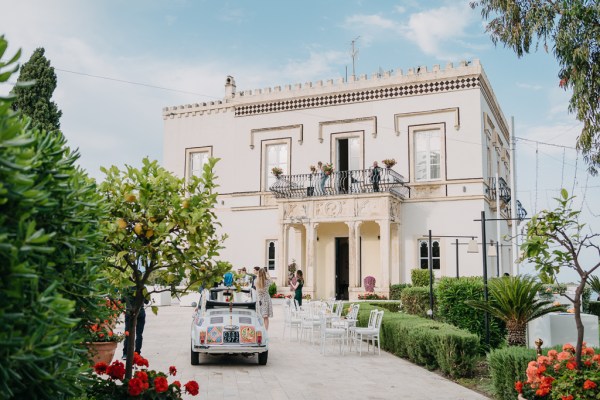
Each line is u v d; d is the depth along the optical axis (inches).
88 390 220.4
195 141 1211.9
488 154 1043.3
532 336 385.1
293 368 425.4
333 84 1079.6
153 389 228.8
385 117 1031.0
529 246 272.2
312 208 981.2
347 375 398.9
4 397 104.7
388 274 912.3
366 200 940.6
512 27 509.4
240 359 463.5
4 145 98.1
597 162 515.8
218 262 236.7
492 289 413.1
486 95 1037.8
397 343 490.6
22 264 100.3
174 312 917.2
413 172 1000.2
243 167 1143.6
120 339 367.2
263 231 1109.1
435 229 968.9
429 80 1001.5
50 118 637.3
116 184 224.7
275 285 1000.9
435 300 613.6
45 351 105.8
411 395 335.0
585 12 459.8
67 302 112.7
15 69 98.0
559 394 242.2
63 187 138.3
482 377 384.2
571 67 488.1
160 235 216.1
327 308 625.0
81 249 148.7
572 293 726.5
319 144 1079.0
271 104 1130.7
